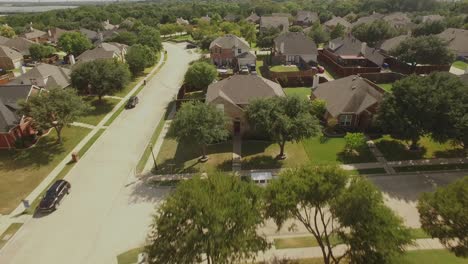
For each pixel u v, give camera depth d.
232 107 39.41
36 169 35.34
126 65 61.06
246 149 38.16
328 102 43.59
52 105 37.66
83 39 90.38
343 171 19.84
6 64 80.62
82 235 25.89
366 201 17.77
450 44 76.06
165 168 35.00
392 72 63.16
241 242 16.92
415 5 156.25
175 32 129.00
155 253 16.92
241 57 74.94
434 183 30.92
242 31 110.19
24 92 43.44
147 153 38.44
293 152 37.16
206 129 32.62
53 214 28.34
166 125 46.00
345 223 17.97
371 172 32.81
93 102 54.44
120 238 25.50
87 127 45.41
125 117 48.97
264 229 25.77
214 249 16.36
